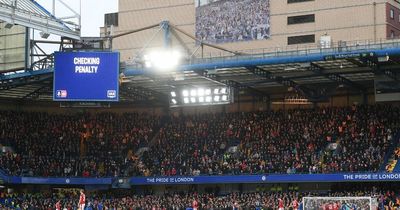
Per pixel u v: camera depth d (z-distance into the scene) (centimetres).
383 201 7031
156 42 9475
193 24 9325
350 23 8412
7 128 9275
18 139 9194
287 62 7131
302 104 9175
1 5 7394
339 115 8438
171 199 7888
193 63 7612
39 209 7994
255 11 8925
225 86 8425
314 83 8394
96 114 9838
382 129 7981
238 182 8050
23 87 8831
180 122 9431
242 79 8288
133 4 9744
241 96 9512
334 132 8238
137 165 8738
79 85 7938
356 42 8319
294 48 8656
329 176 7569
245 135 8762
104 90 7931
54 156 9044
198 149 8788
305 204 6800
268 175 7906
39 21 7931
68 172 8725
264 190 8462
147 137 9319
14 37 8175
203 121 9275
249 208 7269
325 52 6975
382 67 7419
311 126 8456
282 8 8788
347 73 7781
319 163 7781
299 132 8456
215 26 9150
